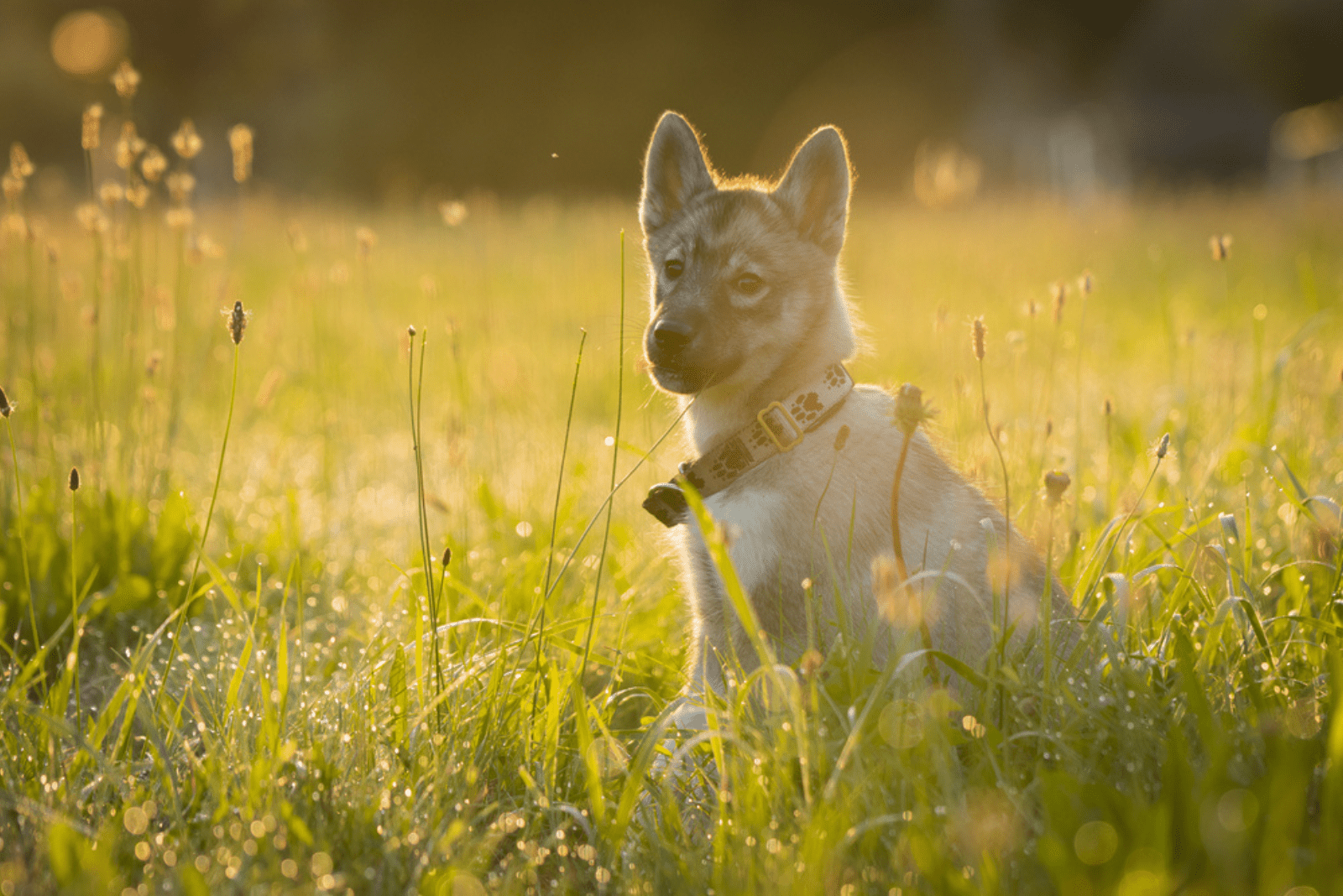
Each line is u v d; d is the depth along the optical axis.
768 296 5.05
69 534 6.30
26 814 3.45
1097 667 3.75
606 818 3.60
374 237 7.02
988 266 16.67
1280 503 6.04
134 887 3.21
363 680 4.23
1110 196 31.11
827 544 4.00
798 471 4.51
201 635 5.43
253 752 3.83
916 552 4.44
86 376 8.82
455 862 3.29
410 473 8.61
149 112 56.94
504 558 6.36
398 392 11.00
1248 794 2.87
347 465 8.43
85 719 4.50
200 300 12.85
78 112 58.41
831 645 4.26
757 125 57.53
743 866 3.15
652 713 4.95
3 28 60.62
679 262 5.30
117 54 56.84
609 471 8.71
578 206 27.33
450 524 7.26
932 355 12.16
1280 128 50.53
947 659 3.66
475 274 17.48
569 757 4.15
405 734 3.93
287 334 13.20
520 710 4.14
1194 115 56.19
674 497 4.70
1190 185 53.78
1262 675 3.94
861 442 4.56
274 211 25.97
